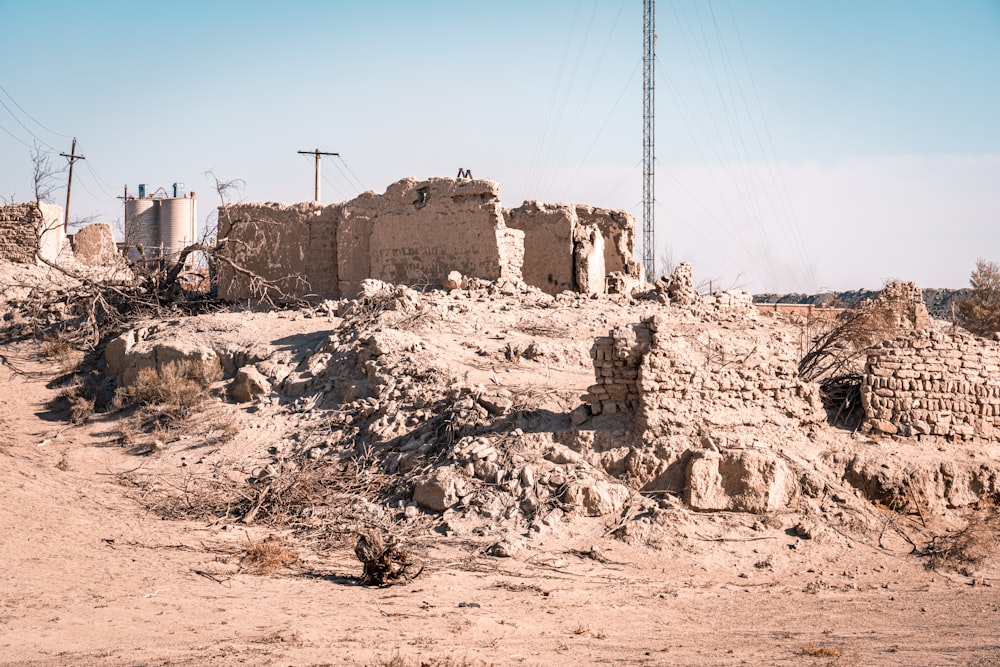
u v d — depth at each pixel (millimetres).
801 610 13484
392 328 24078
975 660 10844
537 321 26047
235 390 22922
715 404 17594
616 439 17516
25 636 10773
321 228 31109
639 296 31547
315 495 18109
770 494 16547
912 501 16984
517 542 15750
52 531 15586
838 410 18875
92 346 28375
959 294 55000
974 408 18297
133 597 12758
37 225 34469
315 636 11352
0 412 24016
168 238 50656
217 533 16594
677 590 14359
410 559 15102
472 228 29125
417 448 18906
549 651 11227
